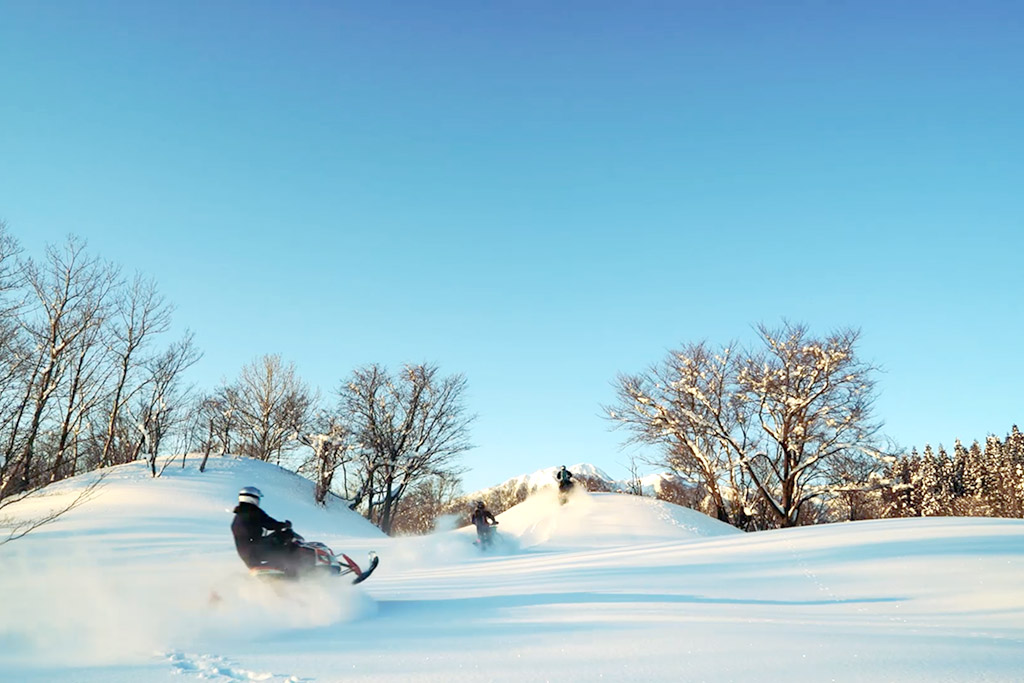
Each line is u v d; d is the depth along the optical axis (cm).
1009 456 6156
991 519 1522
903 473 4303
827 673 409
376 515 5934
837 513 4741
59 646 525
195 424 5009
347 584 799
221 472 4012
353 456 5325
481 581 1134
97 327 3675
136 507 3042
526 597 852
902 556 1055
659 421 4131
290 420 5766
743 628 579
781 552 1210
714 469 4053
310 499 4125
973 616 698
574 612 698
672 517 2881
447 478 5769
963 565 960
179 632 583
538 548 2411
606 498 3106
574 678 409
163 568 1012
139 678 421
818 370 3819
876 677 397
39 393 2998
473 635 577
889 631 576
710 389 4147
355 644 546
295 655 498
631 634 554
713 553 1284
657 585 937
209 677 425
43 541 2011
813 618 666
